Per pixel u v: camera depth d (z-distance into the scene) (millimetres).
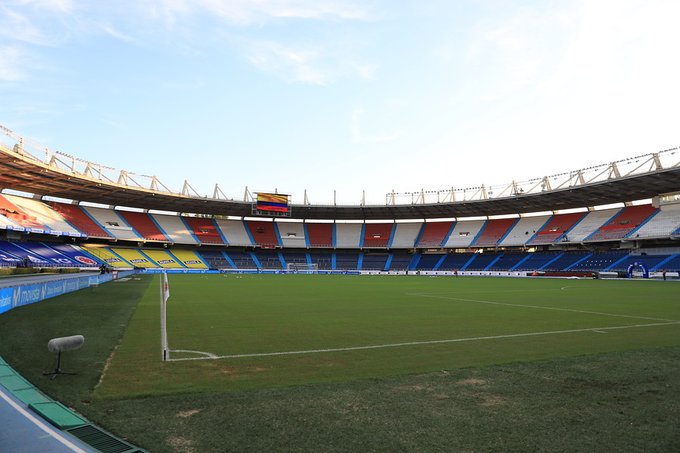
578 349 10625
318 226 90438
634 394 6805
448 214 83750
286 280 49625
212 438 4977
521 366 8719
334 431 5227
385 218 89125
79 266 54688
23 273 38469
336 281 48438
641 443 4914
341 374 8117
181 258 73625
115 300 22250
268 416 5742
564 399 6547
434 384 7379
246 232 84938
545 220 76000
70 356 9188
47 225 57969
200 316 16781
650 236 57750
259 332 13078
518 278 58812
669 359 9398
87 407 5980
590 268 61844
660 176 51156
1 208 53844
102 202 71375
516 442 4938
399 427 5379
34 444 4668
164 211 81500
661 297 26844
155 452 4578
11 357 8781
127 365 8672
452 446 4816
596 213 70938
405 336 12453
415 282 47188
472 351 10336
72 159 51844
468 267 74938
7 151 39344
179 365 8750
